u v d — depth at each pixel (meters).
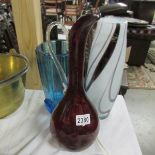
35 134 0.43
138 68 2.36
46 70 0.47
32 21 0.53
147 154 1.24
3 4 0.81
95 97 0.44
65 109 0.37
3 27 0.71
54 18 1.00
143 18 2.44
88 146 0.39
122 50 0.41
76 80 0.35
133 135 0.44
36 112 0.50
